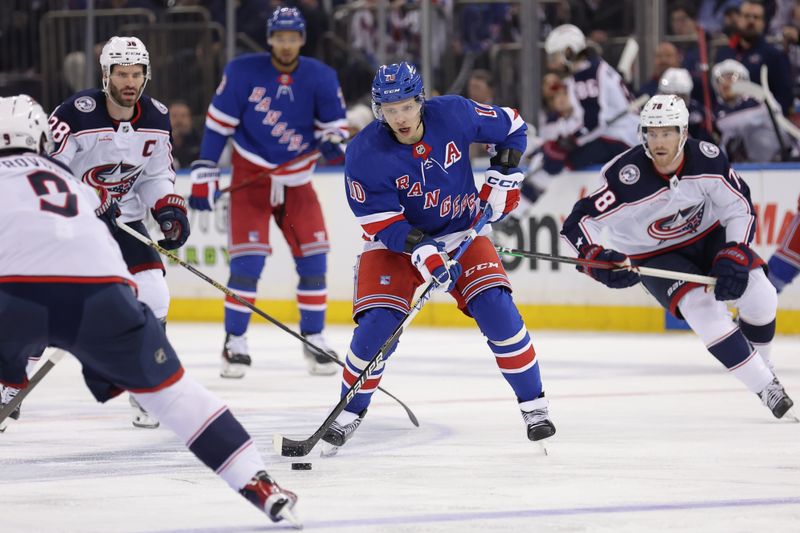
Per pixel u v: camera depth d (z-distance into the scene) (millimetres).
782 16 37312
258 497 10969
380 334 15133
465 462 14750
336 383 23844
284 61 25859
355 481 13539
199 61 38625
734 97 32219
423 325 35969
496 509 11922
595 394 21203
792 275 24250
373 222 14883
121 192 18297
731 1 38000
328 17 39969
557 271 33469
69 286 10781
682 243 18828
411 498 12531
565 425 17672
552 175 32562
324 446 15320
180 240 18188
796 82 35000
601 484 13227
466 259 15438
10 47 40344
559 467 14320
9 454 15695
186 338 33312
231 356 24828
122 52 17172
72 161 17797
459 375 24391
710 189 17828
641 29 34312
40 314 10773
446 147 14898
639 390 21703
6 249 10875
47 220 10938
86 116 17531
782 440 16172
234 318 24969
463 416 18859
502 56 37219
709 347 17766
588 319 33156
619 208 18078
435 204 15086
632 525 11141
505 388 22375
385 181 14781
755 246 30844
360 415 15406
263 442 16609
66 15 39750
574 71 31719
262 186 25797
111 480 13805
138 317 10945
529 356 15289
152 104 17953
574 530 10945
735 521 11281
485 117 15461
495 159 15875
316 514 11766
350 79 40000
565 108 32125
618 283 17594
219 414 11062
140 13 39375
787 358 25875
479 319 15289
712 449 15477
